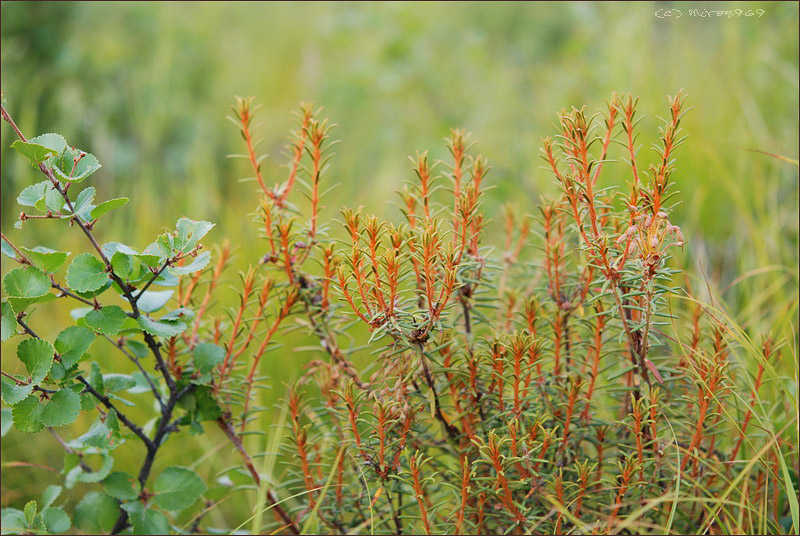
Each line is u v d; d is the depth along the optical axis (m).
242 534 2.11
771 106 4.63
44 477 2.92
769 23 5.18
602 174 3.91
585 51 6.15
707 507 1.83
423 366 1.79
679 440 2.03
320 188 4.29
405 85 6.27
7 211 4.71
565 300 2.04
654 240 1.65
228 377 2.16
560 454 1.89
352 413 1.82
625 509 1.94
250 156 2.06
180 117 5.87
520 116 5.84
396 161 5.38
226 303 3.36
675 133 1.70
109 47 6.04
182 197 4.71
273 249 2.06
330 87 6.38
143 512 2.05
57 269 1.83
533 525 1.77
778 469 2.04
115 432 1.92
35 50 5.91
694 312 2.09
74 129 5.51
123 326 1.92
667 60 5.21
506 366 1.85
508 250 2.44
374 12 6.82
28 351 1.77
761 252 3.12
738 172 3.85
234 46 7.62
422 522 1.97
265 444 2.82
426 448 2.12
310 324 2.12
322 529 2.14
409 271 1.84
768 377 2.31
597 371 1.90
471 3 7.66
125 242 4.25
